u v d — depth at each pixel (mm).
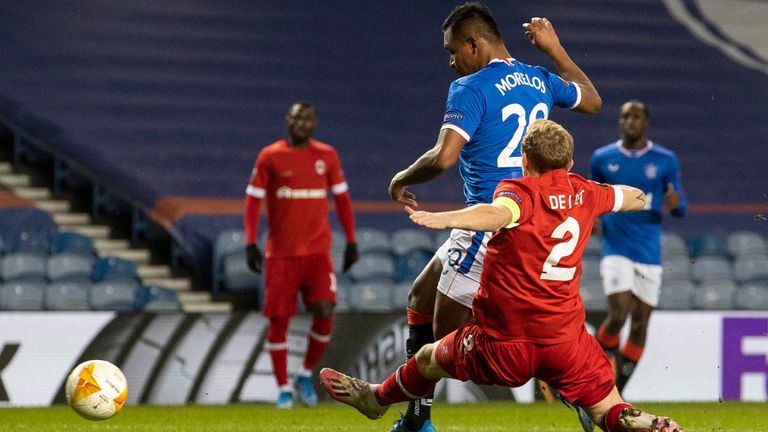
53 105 58750
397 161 61031
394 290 48406
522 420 29125
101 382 21312
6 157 58000
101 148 57594
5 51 60562
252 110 61594
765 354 38719
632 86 67312
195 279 53031
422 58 66875
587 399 17109
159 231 55938
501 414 31172
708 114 66938
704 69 69250
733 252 54000
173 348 35812
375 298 48156
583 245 16859
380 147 61656
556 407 34188
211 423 27672
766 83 69062
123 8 64125
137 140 58500
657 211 34938
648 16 71312
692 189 63000
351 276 50406
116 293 48031
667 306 49406
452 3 69750
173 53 63125
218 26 65062
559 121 64438
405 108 64000
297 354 36594
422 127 63250
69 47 61812
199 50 63656
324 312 33875
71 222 54406
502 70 19547
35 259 49188
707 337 38500
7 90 58406
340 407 34344
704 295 49750
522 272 16500
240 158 58875
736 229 59906
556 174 16703
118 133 58562
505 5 70125
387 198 58531
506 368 17047
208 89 62062
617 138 64000
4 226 53125
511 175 19531
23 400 34688
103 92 60281
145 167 57062
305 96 63312
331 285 34188
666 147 65000
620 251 34625
